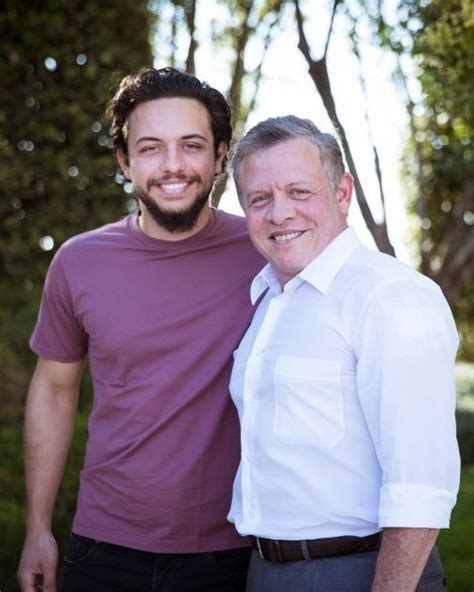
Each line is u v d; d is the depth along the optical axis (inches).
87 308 123.7
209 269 122.9
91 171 292.4
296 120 106.2
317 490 100.0
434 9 195.5
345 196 108.5
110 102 128.3
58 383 133.0
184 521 119.2
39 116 290.4
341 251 102.7
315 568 100.7
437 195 285.1
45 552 132.8
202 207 122.3
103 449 122.6
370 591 97.6
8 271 291.4
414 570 94.4
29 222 291.3
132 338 121.0
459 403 406.9
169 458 119.5
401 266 100.0
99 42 290.4
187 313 120.8
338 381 99.3
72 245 127.2
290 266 104.4
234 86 242.4
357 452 99.2
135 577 120.3
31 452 133.9
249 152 105.9
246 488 105.0
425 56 191.3
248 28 247.8
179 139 120.4
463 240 252.1
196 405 119.5
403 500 93.9
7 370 255.6
